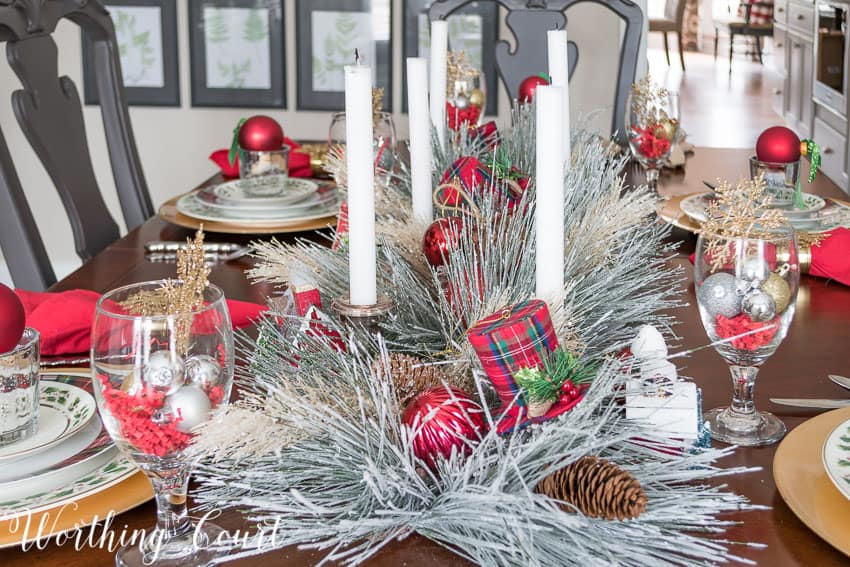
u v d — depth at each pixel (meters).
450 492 0.63
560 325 0.75
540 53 2.15
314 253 0.99
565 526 0.60
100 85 1.84
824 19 4.54
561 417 0.65
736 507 0.65
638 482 0.60
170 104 3.39
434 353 0.81
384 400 0.68
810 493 0.68
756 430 0.80
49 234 3.46
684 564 0.62
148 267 1.32
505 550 0.61
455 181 1.00
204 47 3.34
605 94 3.24
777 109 6.55
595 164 1.08
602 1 2.15
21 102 1.50
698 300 0.81
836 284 1.19
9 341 0.75
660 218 1.43
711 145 5.54
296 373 0.75
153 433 0.63
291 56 3.33
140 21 3.32
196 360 0.65
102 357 0.63
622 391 0.72
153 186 3.47
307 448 0.69
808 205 1.38
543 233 0.76
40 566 0.65
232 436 0.64
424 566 0.63
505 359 0.67
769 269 0.77
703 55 9.20
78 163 1.66
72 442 0.76
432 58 1.31
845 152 4.12
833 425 0.78
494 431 0.63
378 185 1.20
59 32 3.32
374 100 1.47
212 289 0.69
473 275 0.84
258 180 1.54
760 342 0.78
